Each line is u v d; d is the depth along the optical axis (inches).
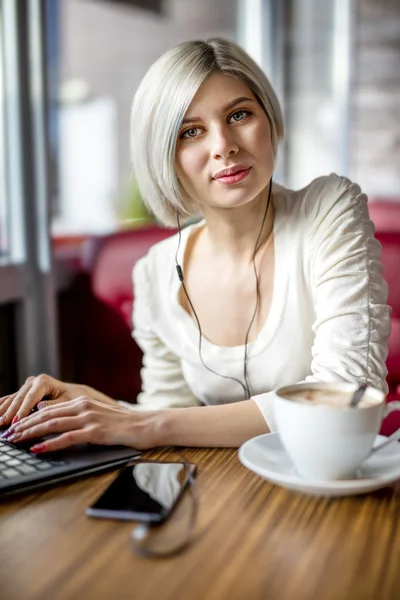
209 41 47.0
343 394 30.8
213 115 44.8
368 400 29.9
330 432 28.1
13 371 81.3
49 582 23.2
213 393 51.8
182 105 44.6
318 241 48.3
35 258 82.2
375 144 135.5
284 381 49.8
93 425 36.5
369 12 130.7
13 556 25.2
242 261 51.6
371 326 43.8
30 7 79.5
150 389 56.2
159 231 85.0
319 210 49.6
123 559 24.6
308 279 49.1
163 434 36.7
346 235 47.3
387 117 134.0
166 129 45.6
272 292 50.3
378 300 45.4
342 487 28.3
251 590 22.4
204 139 45.7
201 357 51.4
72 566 24.2
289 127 134.7
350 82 133.6
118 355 84.8
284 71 133.0
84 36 131.3
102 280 84.7
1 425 40.3
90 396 44.4
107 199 115.1
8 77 78.5
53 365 83.7
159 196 51.6
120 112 130.4
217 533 26.4
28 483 31.0
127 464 34.3
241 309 51.2
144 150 48.2
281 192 52.9
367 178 137.4
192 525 27.1
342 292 45.2
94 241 86.9
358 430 28.1
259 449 33.2
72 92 125.7
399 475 29.4
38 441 36.5
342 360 41.7
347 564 23.9
